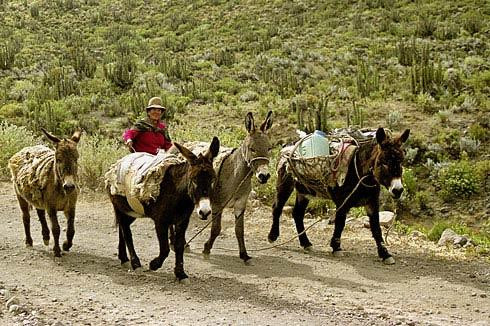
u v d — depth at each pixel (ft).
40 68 109.40
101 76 104.01
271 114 31.12
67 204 32.71
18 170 34.06
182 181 27.55
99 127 79.00
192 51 120.67
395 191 31.55
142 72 106.22
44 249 34.73
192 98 90.79
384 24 120.67
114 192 30.19
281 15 137.49
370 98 84.43
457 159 66.33
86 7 160.66
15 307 23.79
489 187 60.13
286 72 99.25
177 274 28.89
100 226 41.81
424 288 29.60
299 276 30.91
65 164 30.30
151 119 36.42
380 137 31.89
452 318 25.14
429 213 57.52
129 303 25.57
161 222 28.60
